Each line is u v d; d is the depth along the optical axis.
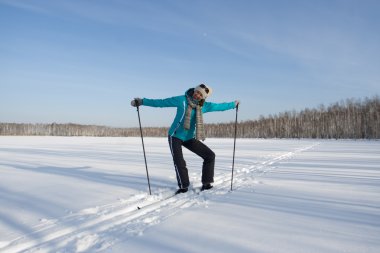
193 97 5.16
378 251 2.60
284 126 82.62
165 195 5.01
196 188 5.54
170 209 4.09
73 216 3.75
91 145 26.77
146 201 4.56
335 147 24.05
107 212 3.93
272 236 2.98
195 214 3.79
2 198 4.77
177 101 5.21
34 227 3.32
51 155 14.25
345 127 69.69
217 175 7.33
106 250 2.71
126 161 11.01
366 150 19.34
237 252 2.61
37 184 6.06
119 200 4.61
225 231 3.14
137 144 29.61
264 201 4.47
